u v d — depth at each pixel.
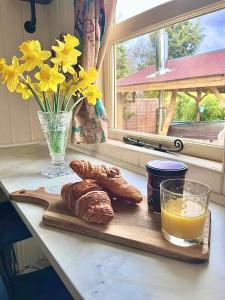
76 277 0.42
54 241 0.52
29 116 1.59
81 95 1.07
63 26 1.42
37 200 0.72
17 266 1.40
